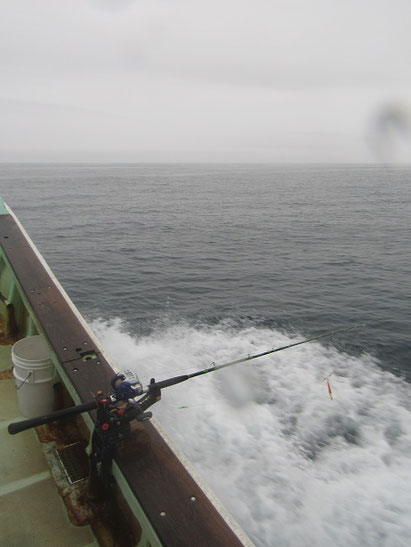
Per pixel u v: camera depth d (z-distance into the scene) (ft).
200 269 74.74
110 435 8.50
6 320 18.02
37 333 15.46
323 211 158.81
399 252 90.33
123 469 8.45
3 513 10.00
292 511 20.48
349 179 404.57
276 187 289.53
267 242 100.12
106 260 80.74
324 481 22.57
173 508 7.69
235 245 96.17
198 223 128.16
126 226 120.88
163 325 46.85
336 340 42.22
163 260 81.25
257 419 27.53
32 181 312.50
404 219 140.05
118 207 164.04
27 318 17.15
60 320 13.16
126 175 446.60
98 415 8.53
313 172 594.24
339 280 68.18
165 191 243.81
